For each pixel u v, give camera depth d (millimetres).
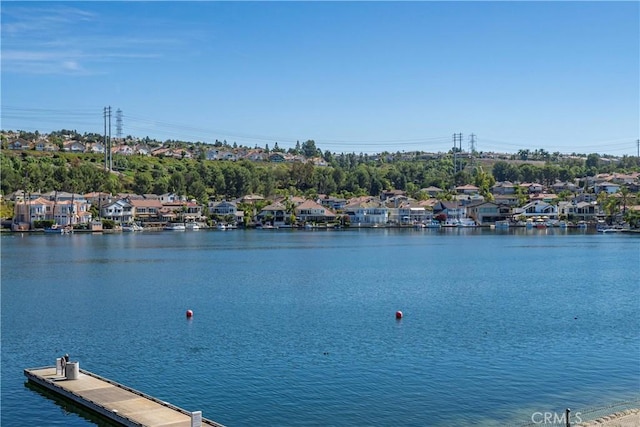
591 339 66500
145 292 100438
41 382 50719
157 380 53750
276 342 65875
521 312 81562
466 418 45312
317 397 49500
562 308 84438
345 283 110000
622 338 66812
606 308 84312
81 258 155750
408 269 131000
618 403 47656
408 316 79250
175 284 109562
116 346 64938
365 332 70188
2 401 48094
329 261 148500
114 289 104000
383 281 112500
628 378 53500
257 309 84750
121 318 79188
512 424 44156
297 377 54188
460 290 101250
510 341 65688
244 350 62781
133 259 153625
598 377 53812
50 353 62750
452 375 54500
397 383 52531
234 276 120312
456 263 142875
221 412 46656
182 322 76375
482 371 55562
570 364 57469
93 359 60281
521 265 137875
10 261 148750
